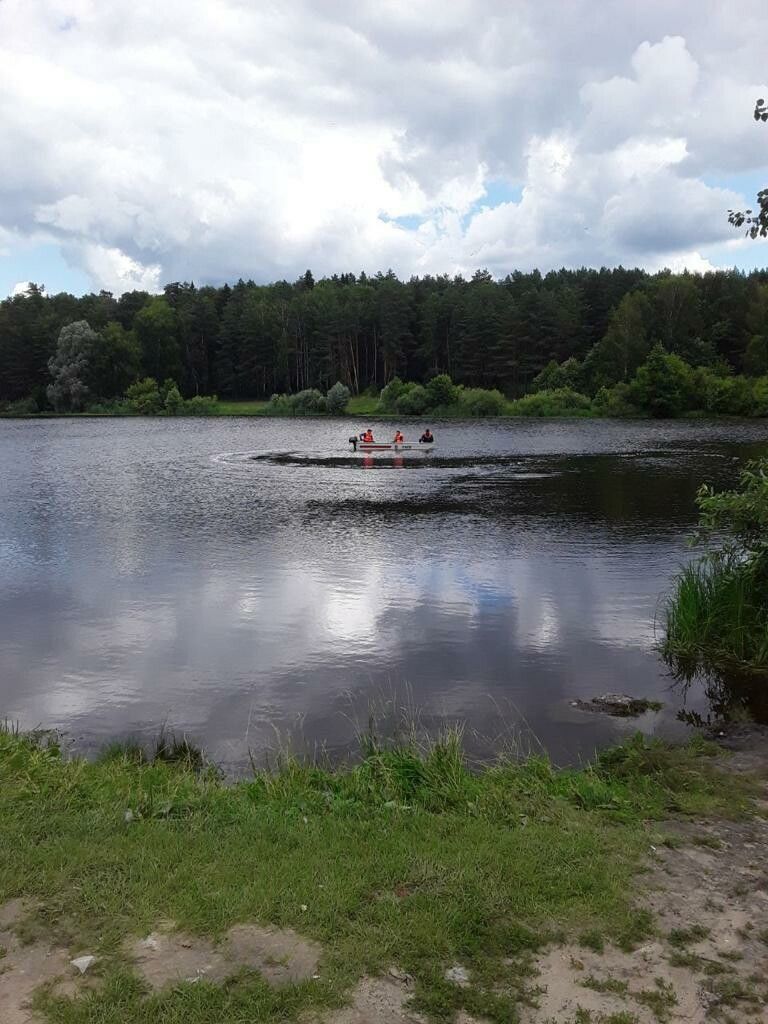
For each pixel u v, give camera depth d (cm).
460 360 11681
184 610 1247
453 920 393
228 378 12106
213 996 338
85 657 1027
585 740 759
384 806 549
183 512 2275
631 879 449
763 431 5928
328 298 12850
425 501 2483
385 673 962
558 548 1728
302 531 1959
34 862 451
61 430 6762
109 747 751
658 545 1756
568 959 373
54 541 1833
